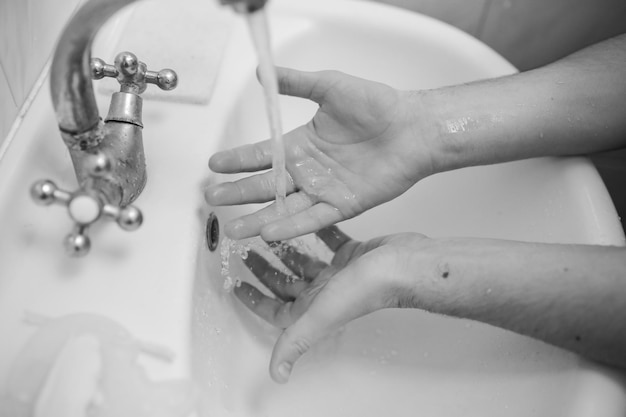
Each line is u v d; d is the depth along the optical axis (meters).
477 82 0.52
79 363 0.36
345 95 0.48
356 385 0.51
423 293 0.43
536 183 0.53
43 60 0.47
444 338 0.52
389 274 0.43
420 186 0.60
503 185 0.55
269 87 0.38
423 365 0.51
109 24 0.52
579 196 0.49
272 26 0.57
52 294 0.41
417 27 0.58
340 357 0.53
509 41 0.71
